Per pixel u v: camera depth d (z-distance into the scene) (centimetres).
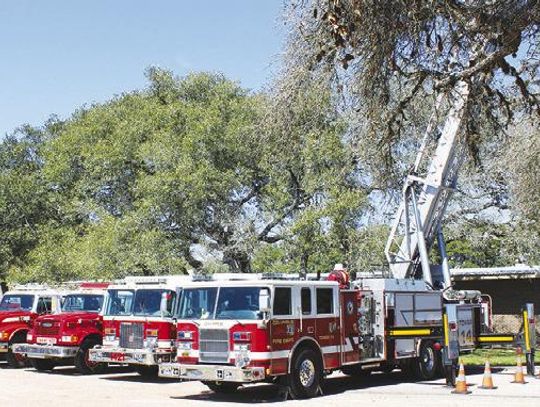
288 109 914
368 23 646
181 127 2767
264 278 1469
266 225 2705
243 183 2711
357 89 733
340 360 1509
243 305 1376
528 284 3028
